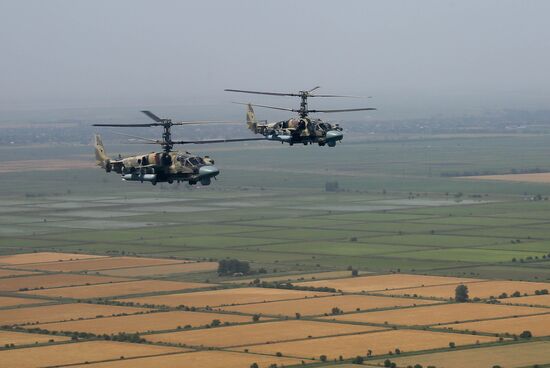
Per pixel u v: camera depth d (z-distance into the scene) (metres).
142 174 166.38
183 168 164.88
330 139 177.75
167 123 164.25
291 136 178.12
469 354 179.12
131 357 181.25
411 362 174.38
